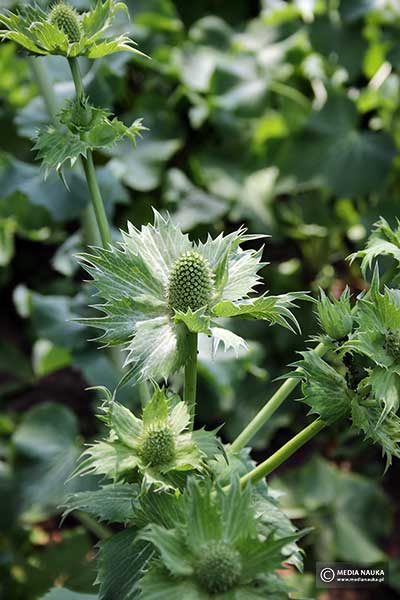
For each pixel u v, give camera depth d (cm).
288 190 191
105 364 152
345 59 199
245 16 250
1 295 220
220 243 91
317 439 182
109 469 86
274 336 183
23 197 165
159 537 82
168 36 220
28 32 92
